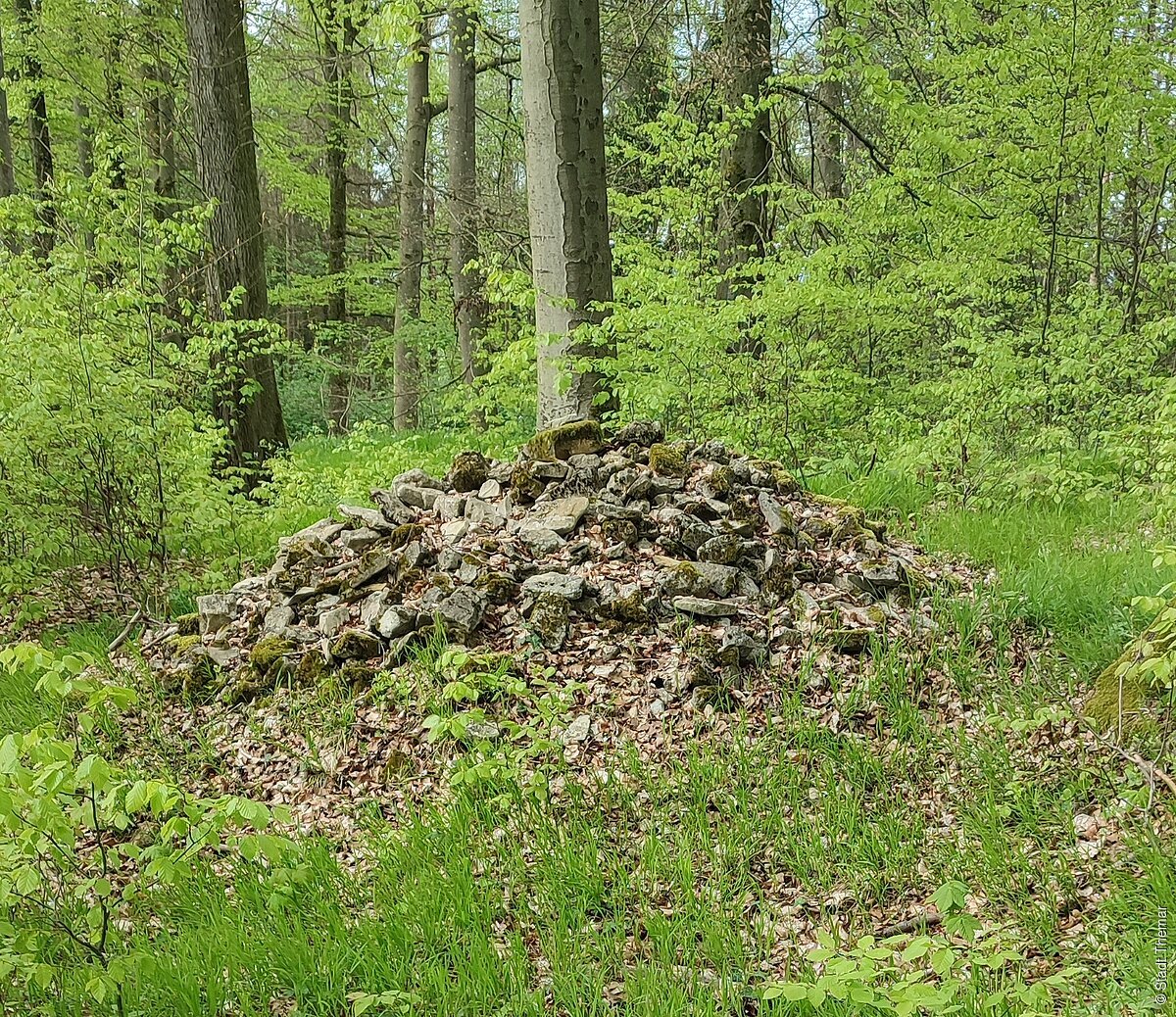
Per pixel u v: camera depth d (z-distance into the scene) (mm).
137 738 5199
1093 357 8578
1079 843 3676
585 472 6391
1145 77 9266
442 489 6762
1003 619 5254
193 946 3379
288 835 4297
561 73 7852
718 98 12562
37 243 9188
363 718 5016
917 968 3148
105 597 7621
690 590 5422
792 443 8898
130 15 14469
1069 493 7461
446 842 3977
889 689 4820
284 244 25750
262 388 10492
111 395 6746
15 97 14070
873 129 14945
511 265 15812
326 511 8922
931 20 12438
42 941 3334
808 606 5445
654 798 4223
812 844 3869
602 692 4957
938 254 10570
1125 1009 2787
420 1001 3066
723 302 8664
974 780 4148
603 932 3457
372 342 21391
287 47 18391
